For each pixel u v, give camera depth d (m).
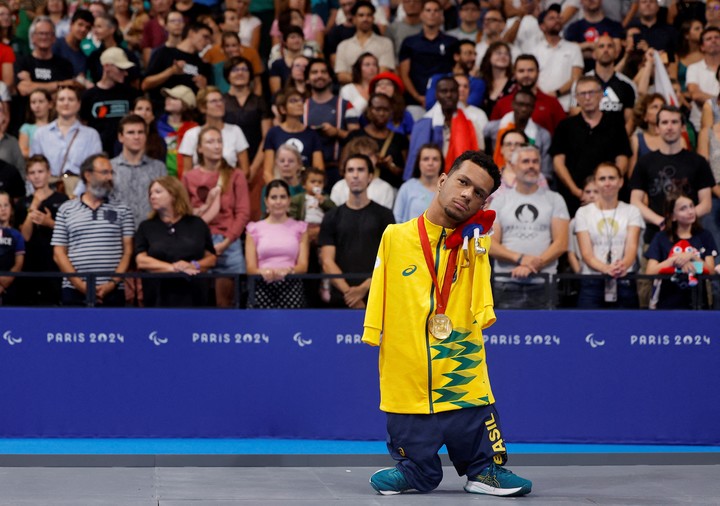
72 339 10.02
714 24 15.19
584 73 14.91
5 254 10.97
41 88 13.74
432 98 13.74
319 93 13.52
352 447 9.62
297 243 11.09
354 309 10.12
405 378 7.05
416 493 7.16
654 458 9.17
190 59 14.30
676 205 10.69
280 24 15.00
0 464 8.55
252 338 10.07
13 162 12.76
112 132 13.59
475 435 7.05
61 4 15.94
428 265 7.04
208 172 11.91
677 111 11.96
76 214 11.00
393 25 15.58
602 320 10.12
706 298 11.18
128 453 9.09
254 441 9.92
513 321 10.09
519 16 15.62
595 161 12.91
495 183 6.95
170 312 10.04
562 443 10.09
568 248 11.52
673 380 10.12
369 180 11.03
